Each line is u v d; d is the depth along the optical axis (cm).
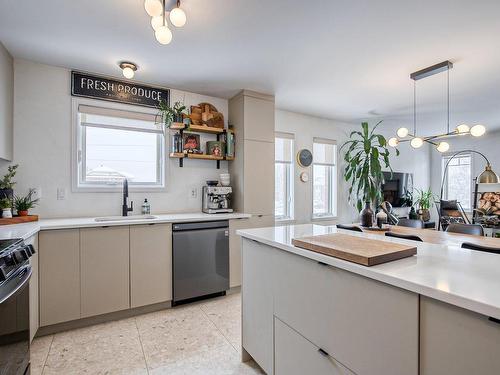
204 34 220
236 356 195
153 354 197
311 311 130
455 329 77
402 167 624
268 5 185
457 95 366
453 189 651
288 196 452
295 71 292
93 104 293
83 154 296
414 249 122
